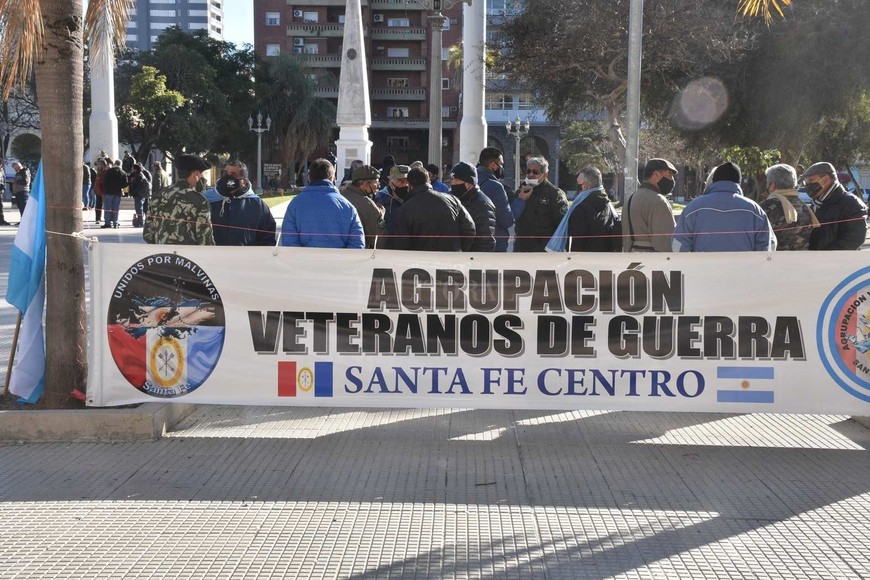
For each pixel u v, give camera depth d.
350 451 6.05
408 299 6.29
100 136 37.06
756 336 6.21
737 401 6.26
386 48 85.00
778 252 6.14
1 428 6.09
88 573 4.16
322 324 6.32
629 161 10.02
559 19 18.38
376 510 4.98
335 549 4.45
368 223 8.53
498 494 5.26
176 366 6.38
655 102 21.66
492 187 9.65
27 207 6.57
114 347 6.36
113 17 7.22
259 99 68.19
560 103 21.69
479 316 6.30
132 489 5.27
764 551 4.48
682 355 6.25
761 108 20.58
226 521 4.80
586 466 5.79
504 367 6.32
